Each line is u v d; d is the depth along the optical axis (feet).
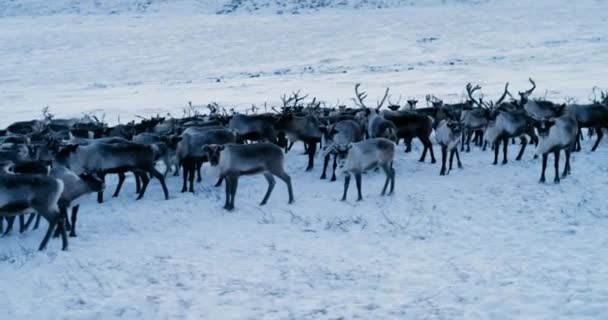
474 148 79.87
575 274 34.78
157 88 176.04
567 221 45.75
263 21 339.98
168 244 44.73
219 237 46.11
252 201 57.57
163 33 308.81
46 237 43.91
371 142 56.18
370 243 43.21
